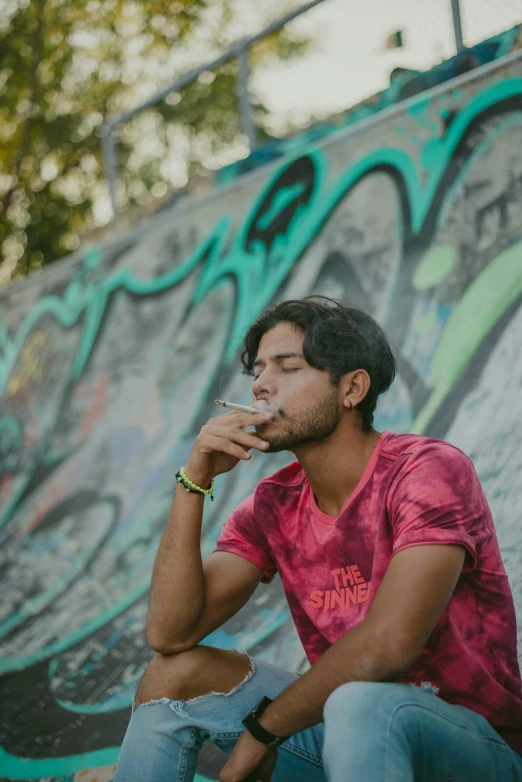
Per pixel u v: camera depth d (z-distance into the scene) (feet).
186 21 41.16
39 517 16.39
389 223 13.43
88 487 15.99
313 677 5.18
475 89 12.59
